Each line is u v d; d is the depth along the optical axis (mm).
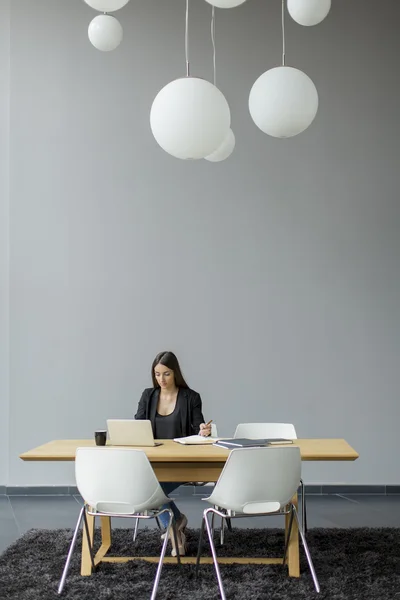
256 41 7191
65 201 7043
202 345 6969
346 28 7219
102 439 4203
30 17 7160
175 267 7016
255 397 6949
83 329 6969
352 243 7070
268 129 3172
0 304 7090
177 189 7066
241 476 3619
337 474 6914
